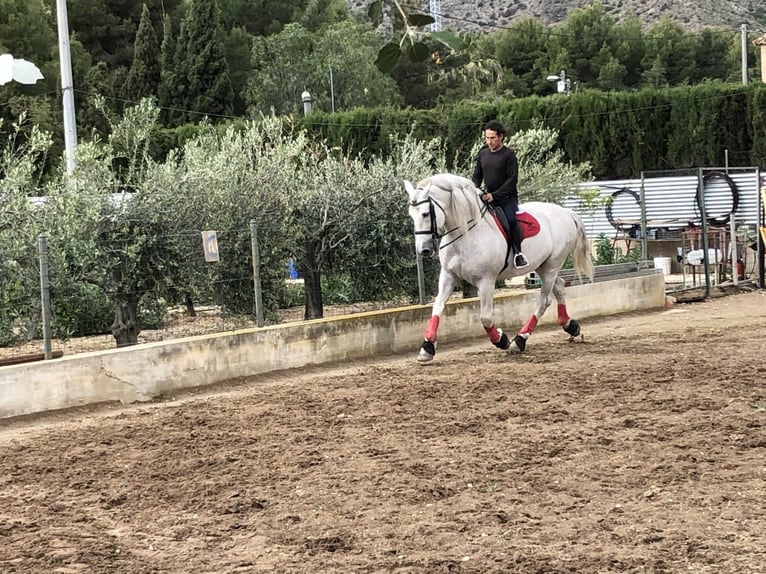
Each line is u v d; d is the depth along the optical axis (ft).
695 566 16.87
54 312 38.86
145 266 41.24
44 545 19.34
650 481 22.30
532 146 70.49
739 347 41.29
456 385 34.45
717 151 95.81
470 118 104.47
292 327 41.24
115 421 31.58
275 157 47.62
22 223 38.81
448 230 39.83
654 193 85.20
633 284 59.62
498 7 399.85
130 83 177.37
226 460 25.54
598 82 229.45
